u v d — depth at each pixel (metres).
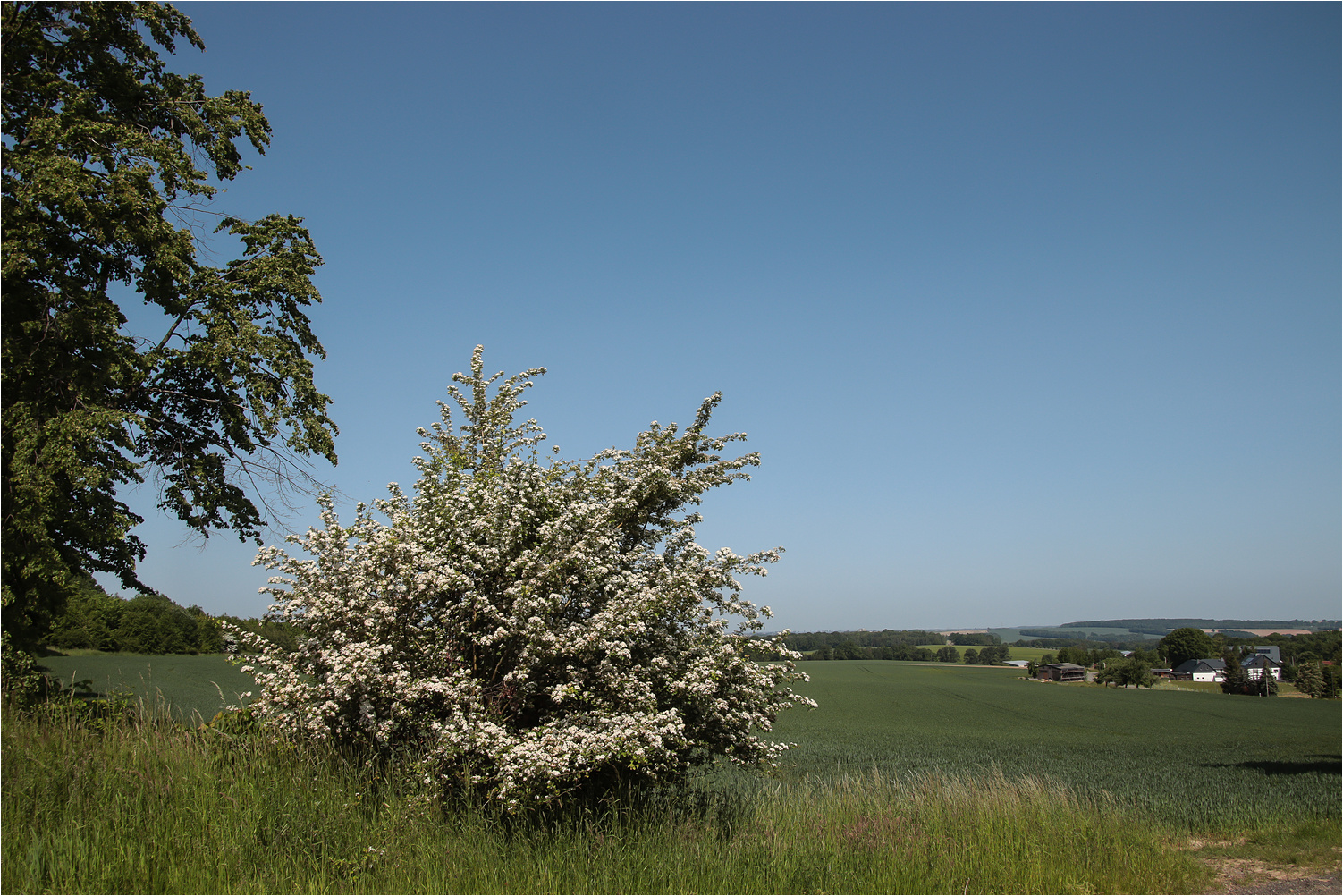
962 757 27.72
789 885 6.11
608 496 8.34
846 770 21.56
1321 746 34.78
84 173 13.38
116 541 13.43
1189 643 110.44
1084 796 12.21
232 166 17.30
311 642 7.20
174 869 5.04
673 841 6.54
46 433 12.57
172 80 16.56
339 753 6.74
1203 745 34.91
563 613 7.45
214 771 6.18
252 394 15.73
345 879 5.37
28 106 14.67
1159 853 8.17
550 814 6.69
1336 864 8.59
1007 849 7.64
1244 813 12.60
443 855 5.70
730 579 8.12
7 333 13.43
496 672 7.21
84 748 6.22
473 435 9.41
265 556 7.42
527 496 7.71
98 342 13.90
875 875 6.55
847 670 103.56
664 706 7.47
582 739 6.31
